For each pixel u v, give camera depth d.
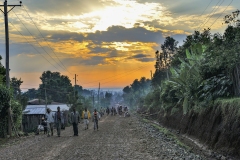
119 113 61.59
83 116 27.08
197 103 20.89
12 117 22.14
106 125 30.70
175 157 11.73
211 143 15.34
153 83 73.81
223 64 18.58
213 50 20.38
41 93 90.12
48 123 20.92
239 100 14.27
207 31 34.53
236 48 16.75
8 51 21.94
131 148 13.89
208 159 13.40
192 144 18.14
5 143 17.98
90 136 19.83
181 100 27.89
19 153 13.43
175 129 27.48
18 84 72.00
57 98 90.00
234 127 13.26
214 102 17.77
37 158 11.80
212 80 18.89
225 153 13.17
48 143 16.64
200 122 19.25
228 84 17.48
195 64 23.12
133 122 35.81
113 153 12.48
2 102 20.70
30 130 34.22
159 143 16.06
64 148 14.34
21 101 47.84
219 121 15.75
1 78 28.58
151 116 50.41
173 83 29.08
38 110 46.75
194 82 21.92
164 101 34.47
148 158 11.23
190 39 38.50
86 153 12.62
